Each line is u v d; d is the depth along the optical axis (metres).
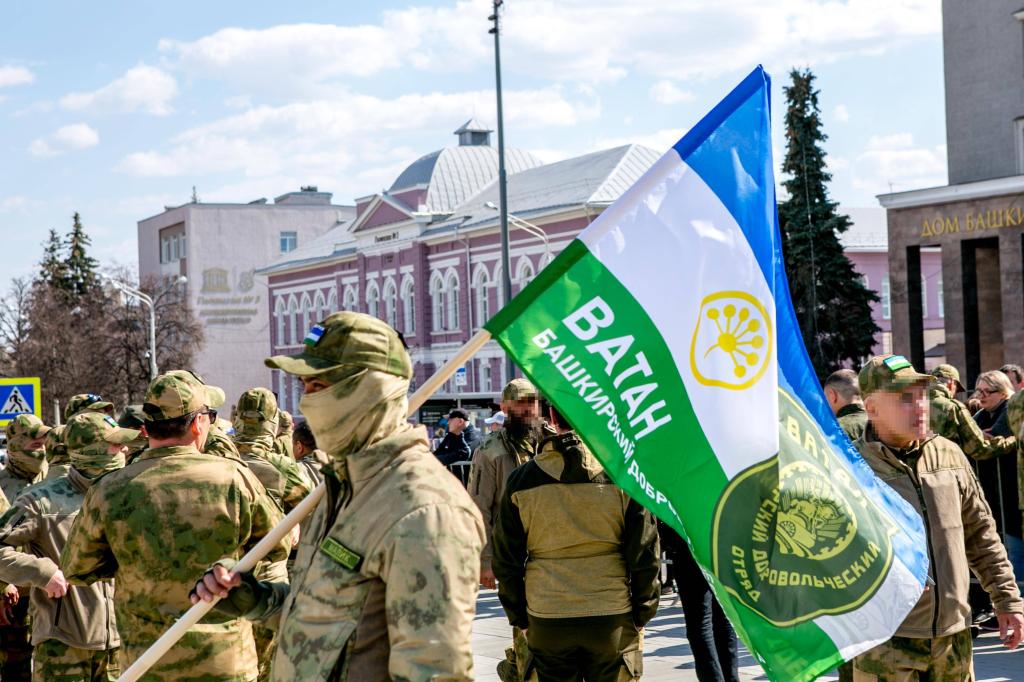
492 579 8.16
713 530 4.24
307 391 3.37
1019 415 9.70
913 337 33.69
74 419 6.57
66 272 89.06
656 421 4.23
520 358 4.08
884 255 63.06
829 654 4.34
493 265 53.28
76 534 5.02
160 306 71.06
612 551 5.70
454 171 69.94
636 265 4.26
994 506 10.83
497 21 31.84
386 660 3.16
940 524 5.28
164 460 5.04
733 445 4.28
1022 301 31.03
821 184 47.94
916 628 5.22
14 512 6.34
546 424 6.77
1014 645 5.48
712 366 4.30
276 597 3.67
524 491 5.72
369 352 3.30
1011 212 31.17
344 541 3.19
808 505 4.41
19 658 8.02
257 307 98.62
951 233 32.62
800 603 4.32
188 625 3.62
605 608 5.64
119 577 4.99
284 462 7.63
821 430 4.55
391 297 61.56
